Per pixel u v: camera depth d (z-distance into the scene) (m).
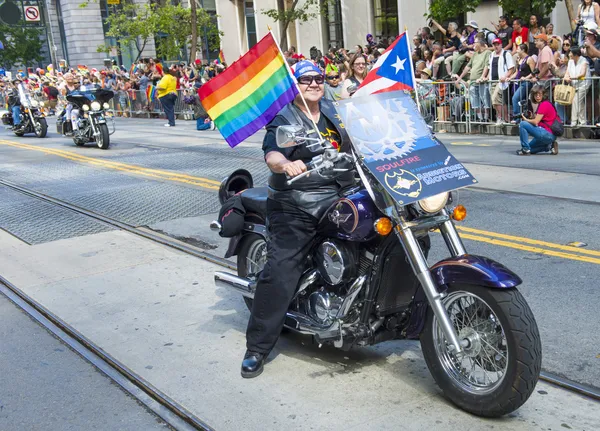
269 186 4.01
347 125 3.58
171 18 29.19
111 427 3.58
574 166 9.56
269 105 3.92
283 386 3.90
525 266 5.65
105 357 4.41
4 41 42.69
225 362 4.26
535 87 10.66
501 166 10.00
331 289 3.90
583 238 6.27
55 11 44.34
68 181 10.90
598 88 11.92
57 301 5.52
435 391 3.74
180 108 21.92
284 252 3.93
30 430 3.60
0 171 12.28
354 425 3.43
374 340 3.81
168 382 4.02
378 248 3.62
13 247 7.22
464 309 3.55
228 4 33.00
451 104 14.55
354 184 3.94
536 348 3.21
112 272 6.21
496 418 3.42
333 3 26.73
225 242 6.97
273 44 3.83
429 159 3.60
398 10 23.08
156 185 10.12
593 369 3.89
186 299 5.43
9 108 18.89
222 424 3.51
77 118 15.33
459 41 15.63
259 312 4.03
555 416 3.41
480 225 6.93
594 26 12.73
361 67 8.20
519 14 15.46
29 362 4.43
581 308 4.73
